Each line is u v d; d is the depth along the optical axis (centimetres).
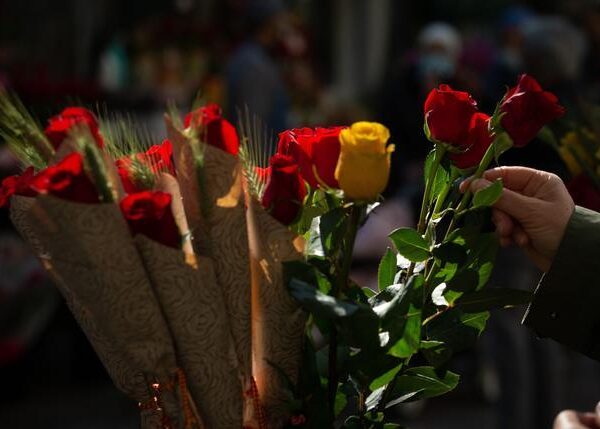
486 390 582
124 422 536
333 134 210
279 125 605
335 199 212
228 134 208
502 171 221
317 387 212
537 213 219
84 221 203
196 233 209
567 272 219
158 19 1005
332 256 211
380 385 212
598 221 220
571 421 220
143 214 204
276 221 209
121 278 204
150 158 212
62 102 579
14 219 212
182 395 209
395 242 213
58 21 793
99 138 207
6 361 493
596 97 425
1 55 684
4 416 538
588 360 564
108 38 918
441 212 215
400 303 207
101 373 596
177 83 952
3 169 489
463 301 214
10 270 496
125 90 757
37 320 507
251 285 211
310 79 890
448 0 1435
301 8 1408
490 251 213
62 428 522
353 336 207
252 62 596
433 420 556
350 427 215
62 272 206
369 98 1206
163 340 207
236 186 207
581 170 258
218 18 912
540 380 426
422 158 587
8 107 208
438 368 216
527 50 430
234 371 210
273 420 214
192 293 206
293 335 211
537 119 212
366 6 1377
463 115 212
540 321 221
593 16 532
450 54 627
